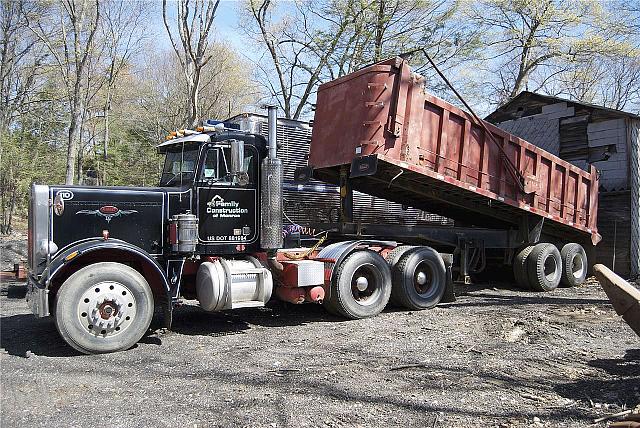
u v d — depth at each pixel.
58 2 23.34
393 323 7.90
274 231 7.65
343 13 22.34
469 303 9.71
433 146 8.96
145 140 39.44
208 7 19.75
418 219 12.74
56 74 30.72
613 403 4.43
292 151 10.66
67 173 20.41
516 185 10.30
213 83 35.12
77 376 5.27
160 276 6.75
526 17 28.95
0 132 27.88
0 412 4.27
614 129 13.88
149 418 4.15
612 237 13.71
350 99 8.74
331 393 4.70
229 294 7.20
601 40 27.30
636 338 6.79
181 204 7.34
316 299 7.98
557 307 9.14
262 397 4.61
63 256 6.21
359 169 8.27
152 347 6.50
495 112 16.59
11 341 6.76
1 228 28.28
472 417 4.16
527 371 5.36
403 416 4.18
